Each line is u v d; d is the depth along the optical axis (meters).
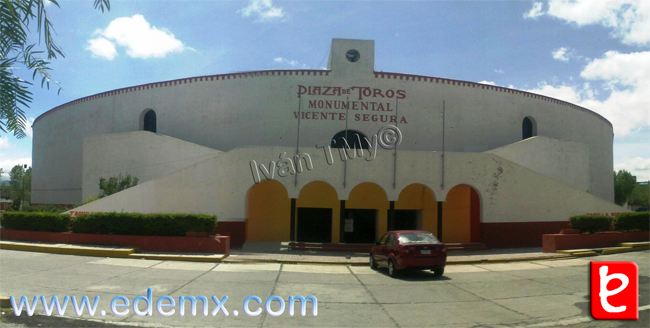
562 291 11.66
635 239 21.19
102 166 26.81
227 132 27.94
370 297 10.80
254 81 27.94
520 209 22.44
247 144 27.44
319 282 12.73
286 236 25.03
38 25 5.85
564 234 20.02
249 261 16.83
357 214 26.05
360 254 19.61
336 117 27.09
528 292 11.53
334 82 27.42
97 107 33.03
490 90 29.64
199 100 28.89
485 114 29.23
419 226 26.11
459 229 25.16
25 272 13.05
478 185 22.00
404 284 12.66
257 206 25.12
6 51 6.18
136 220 18.17
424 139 27.70
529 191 22.70
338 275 14.20
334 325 8.28
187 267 14.90
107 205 20.97
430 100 28.19
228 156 21.17
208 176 21.03
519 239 22.20
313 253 19.58
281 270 14.95
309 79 27.50
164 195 20.89
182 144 25.28
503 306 9.94
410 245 13.71
